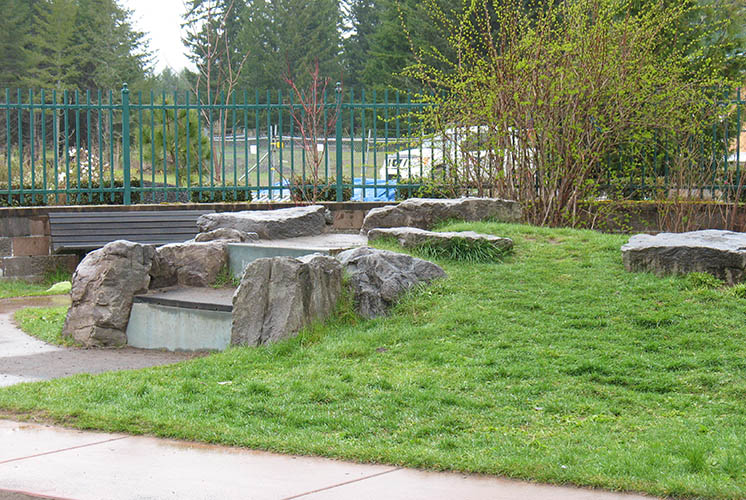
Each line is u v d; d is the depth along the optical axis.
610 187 13.77
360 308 8.38
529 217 12.55
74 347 8.80
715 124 13.82
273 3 54.22
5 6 56.66
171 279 9.72
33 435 5.62
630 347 7.14
